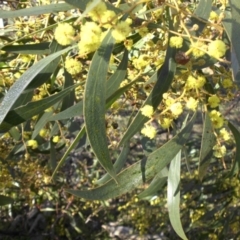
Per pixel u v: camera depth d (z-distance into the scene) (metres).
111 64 0.30
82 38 0.20
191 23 0.27
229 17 0.26
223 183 0.71
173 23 0.27
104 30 0.24
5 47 0.31
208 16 0.27
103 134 0.22
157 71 0.27
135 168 0.27
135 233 1.06
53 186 0.84
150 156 0.28
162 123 0.26
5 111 0.23
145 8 0.28
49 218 1.03
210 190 0.75
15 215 1.03
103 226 1.09
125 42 0.26
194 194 0.81
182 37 0.26
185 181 0.83
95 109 0.22
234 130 0.32
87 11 0.18
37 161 0.60
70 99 0.34
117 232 1.07
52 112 0.37
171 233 0.98
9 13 0.25
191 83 0.25
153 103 0.27
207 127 0.28
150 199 0.81
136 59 0.29
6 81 0.35
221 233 0.71
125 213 1.06
